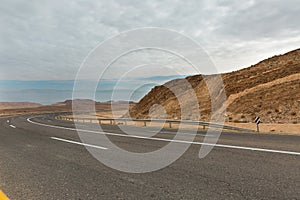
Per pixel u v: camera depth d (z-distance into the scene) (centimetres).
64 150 830
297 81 2973
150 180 471
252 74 4578
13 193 420
